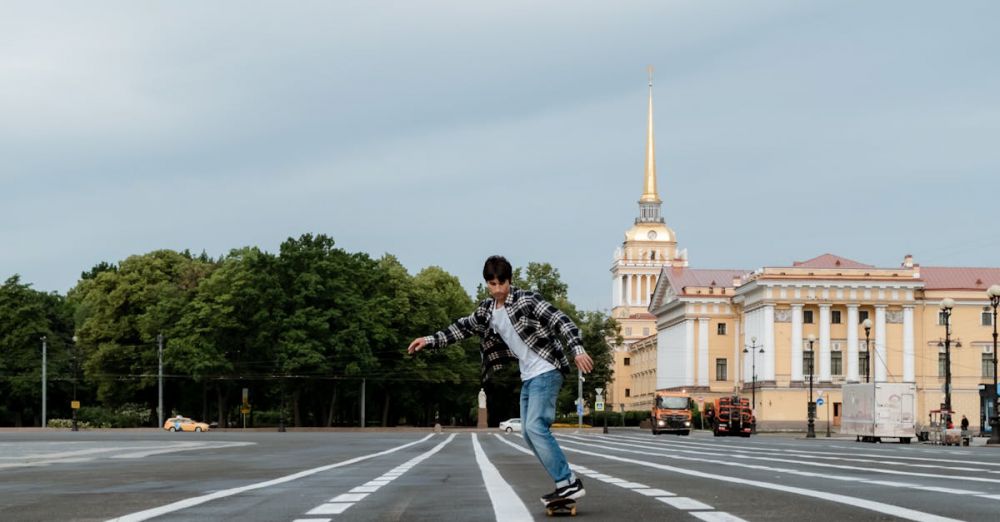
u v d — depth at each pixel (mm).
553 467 10367
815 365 114312
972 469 19625
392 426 118000
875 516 9805
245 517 10438
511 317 10594
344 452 35062
